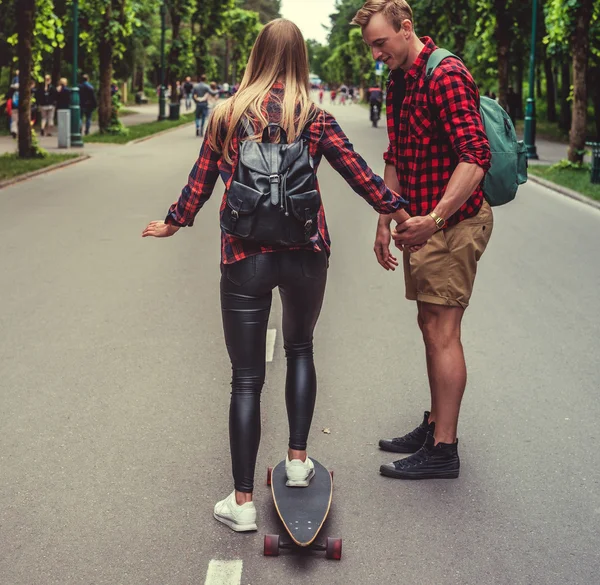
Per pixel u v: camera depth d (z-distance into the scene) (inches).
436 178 152.9
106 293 303.3
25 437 175.8
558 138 1338.6
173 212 137.6
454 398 157.8
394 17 148.8
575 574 126.9
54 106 1274.6
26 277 328.2
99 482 155.6
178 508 146.1
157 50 2822.3
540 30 1183.6
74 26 1007.0
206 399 198.8
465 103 143.6
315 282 135.8
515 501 149.9
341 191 623.2
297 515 132.3
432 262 155.3
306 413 141.6
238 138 131.1
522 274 345.7
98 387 206.1
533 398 202.1
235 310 135.0
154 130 1348.4
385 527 140.4
